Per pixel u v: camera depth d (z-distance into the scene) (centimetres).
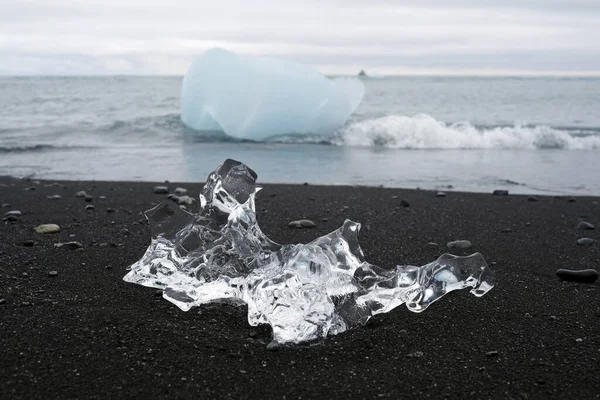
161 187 228
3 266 146
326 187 239
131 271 138
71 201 212
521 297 136
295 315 118
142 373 106
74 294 132
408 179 265
